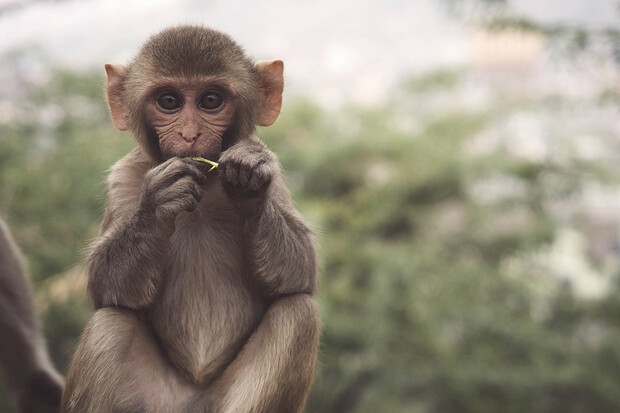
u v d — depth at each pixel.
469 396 18.72
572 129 19.61
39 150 17.34
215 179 3.98
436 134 22.38
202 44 3.79
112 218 4.07
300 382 3.82
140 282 3.68
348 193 23.14
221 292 3.96
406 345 19.06
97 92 17.62
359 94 27.88
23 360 4.84
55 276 15.80
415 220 21.84
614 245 21.45
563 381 18.03
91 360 3.70
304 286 3.93
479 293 20.06
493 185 21.98
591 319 19.97
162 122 3.76
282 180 4.14
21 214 16.09
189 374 3.90
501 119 21.62
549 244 20.62
